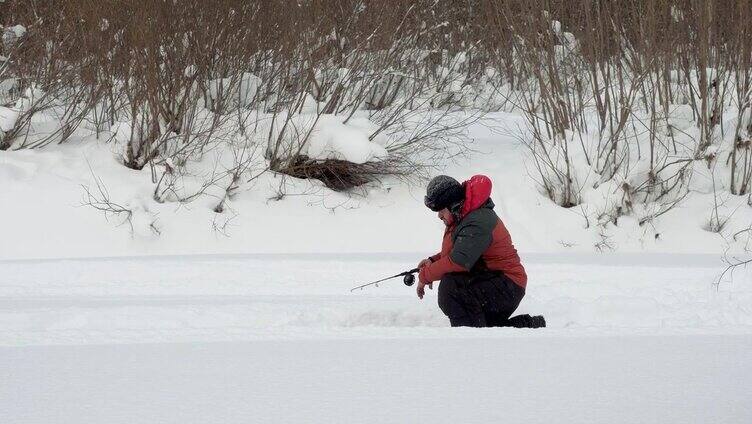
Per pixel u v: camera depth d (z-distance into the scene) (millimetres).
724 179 36688
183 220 33562
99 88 36719
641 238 35125
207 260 25766
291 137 36375
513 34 38938
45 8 38250
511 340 11297
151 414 7863
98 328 14000
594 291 19312
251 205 34906
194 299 18500
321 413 7910
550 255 28750
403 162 37125
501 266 14492
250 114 37938
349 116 37344
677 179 36094
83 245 32375
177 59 35875
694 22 38312
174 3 35625
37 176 34375
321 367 9648
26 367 9688
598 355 10242
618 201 35562
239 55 37156
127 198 33531
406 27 40719
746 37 36906
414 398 8383
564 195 36469
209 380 9070
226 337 11789
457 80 45531
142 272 23938
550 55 37656
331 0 37875
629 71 40969
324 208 35500
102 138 37125
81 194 33844
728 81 38062
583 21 38562
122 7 35406
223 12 36375
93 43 36219
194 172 35250
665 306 16188
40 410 7992
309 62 36844
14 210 33125
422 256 27797
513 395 8477
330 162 36312
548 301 16922
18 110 36438
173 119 35719
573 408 8047
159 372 9430
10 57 38125
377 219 35531
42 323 14859
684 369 9477
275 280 22609
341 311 15805
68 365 9789
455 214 14352
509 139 40219
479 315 14375
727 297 18297
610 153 36375
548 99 38469
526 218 35562
